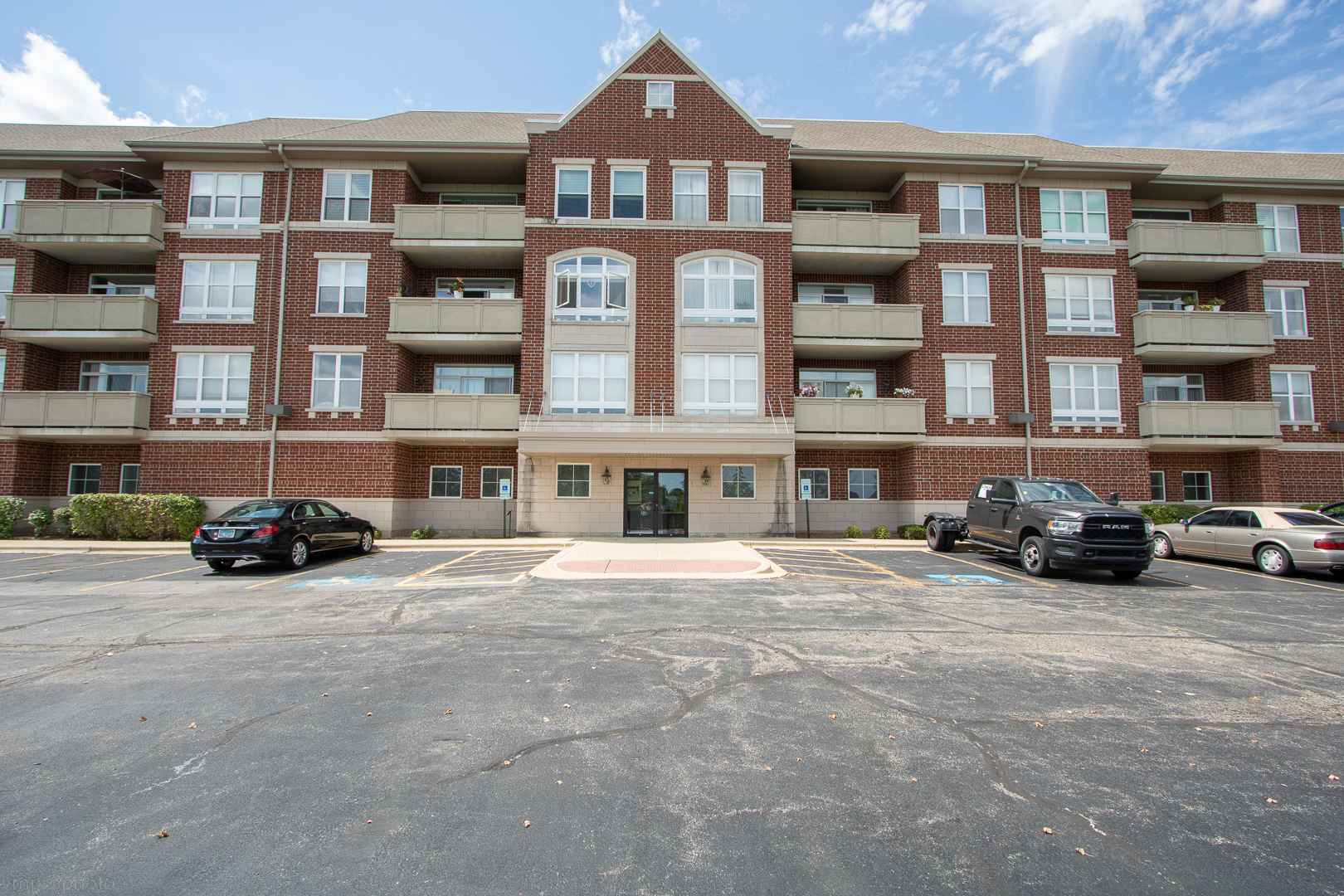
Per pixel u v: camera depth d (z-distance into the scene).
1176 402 21.44
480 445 22.22
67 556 16.34
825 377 22.94
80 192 22.56
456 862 3.19
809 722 4.98
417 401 20.58
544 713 5.15
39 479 21.22
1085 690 5.78
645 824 3.54
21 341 20.97
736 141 21.23
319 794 3.87
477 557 15.84
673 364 20.50
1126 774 4.18
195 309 21.30
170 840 3.38
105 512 19.22
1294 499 22.31
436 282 22.91
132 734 4.77
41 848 3.30
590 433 19.16
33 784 4.00
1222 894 2.96
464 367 22.66
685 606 9.48
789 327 20.73
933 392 21.62
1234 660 6.82
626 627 8.09
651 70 21.34
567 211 20.95
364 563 14.58
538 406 20.25
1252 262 21.92
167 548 17.59
